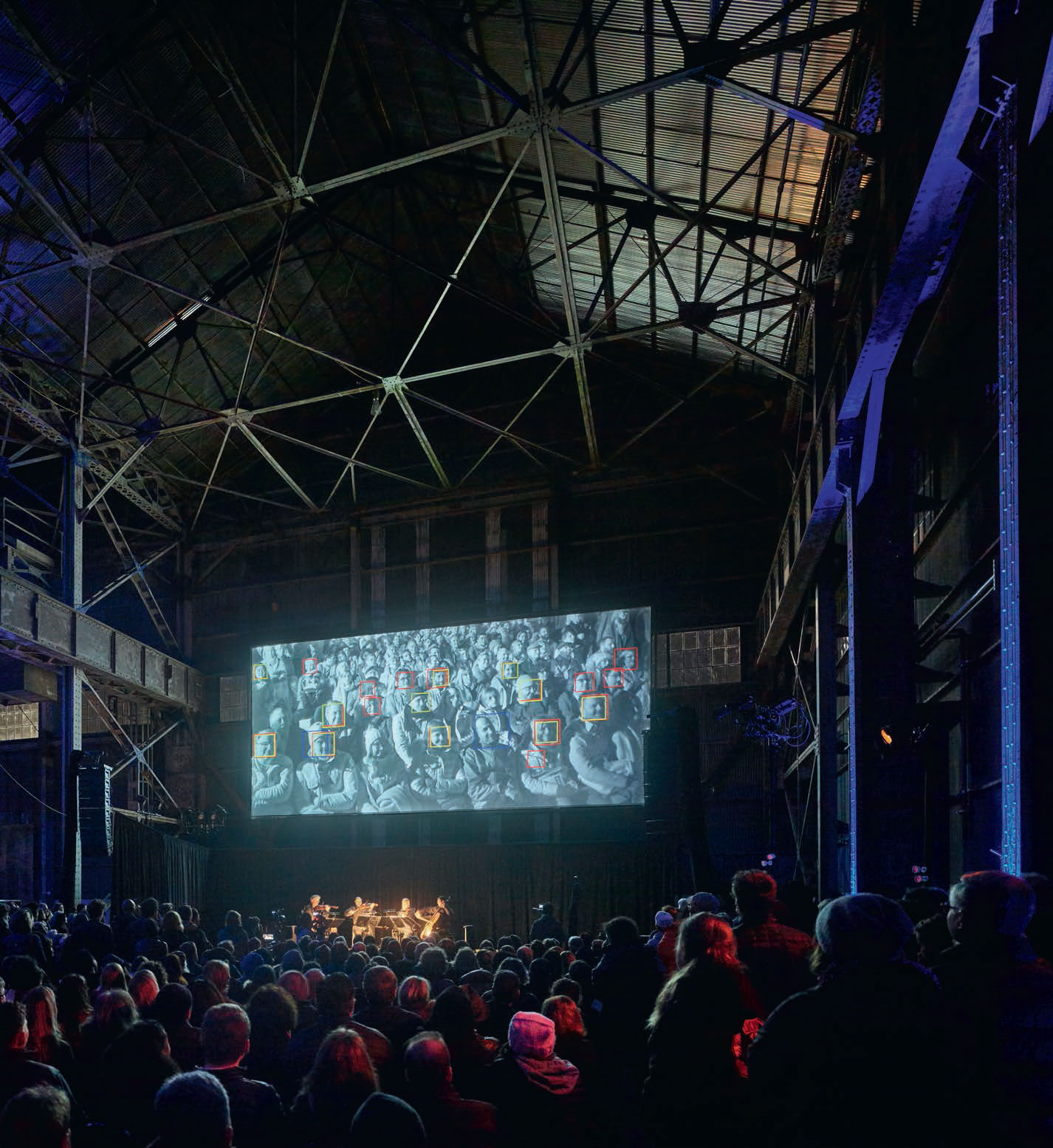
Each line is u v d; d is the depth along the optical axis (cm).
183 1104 289
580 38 1764
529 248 2652
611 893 2495
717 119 1823
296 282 2792
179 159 2278
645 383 2906
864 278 1255
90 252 2136
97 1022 547
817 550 1852
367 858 2777
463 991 522
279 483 3391
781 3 1498
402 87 2241
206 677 3378
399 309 3152
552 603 3034
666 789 1730
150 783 3234
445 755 2944
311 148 2386
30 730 3198
